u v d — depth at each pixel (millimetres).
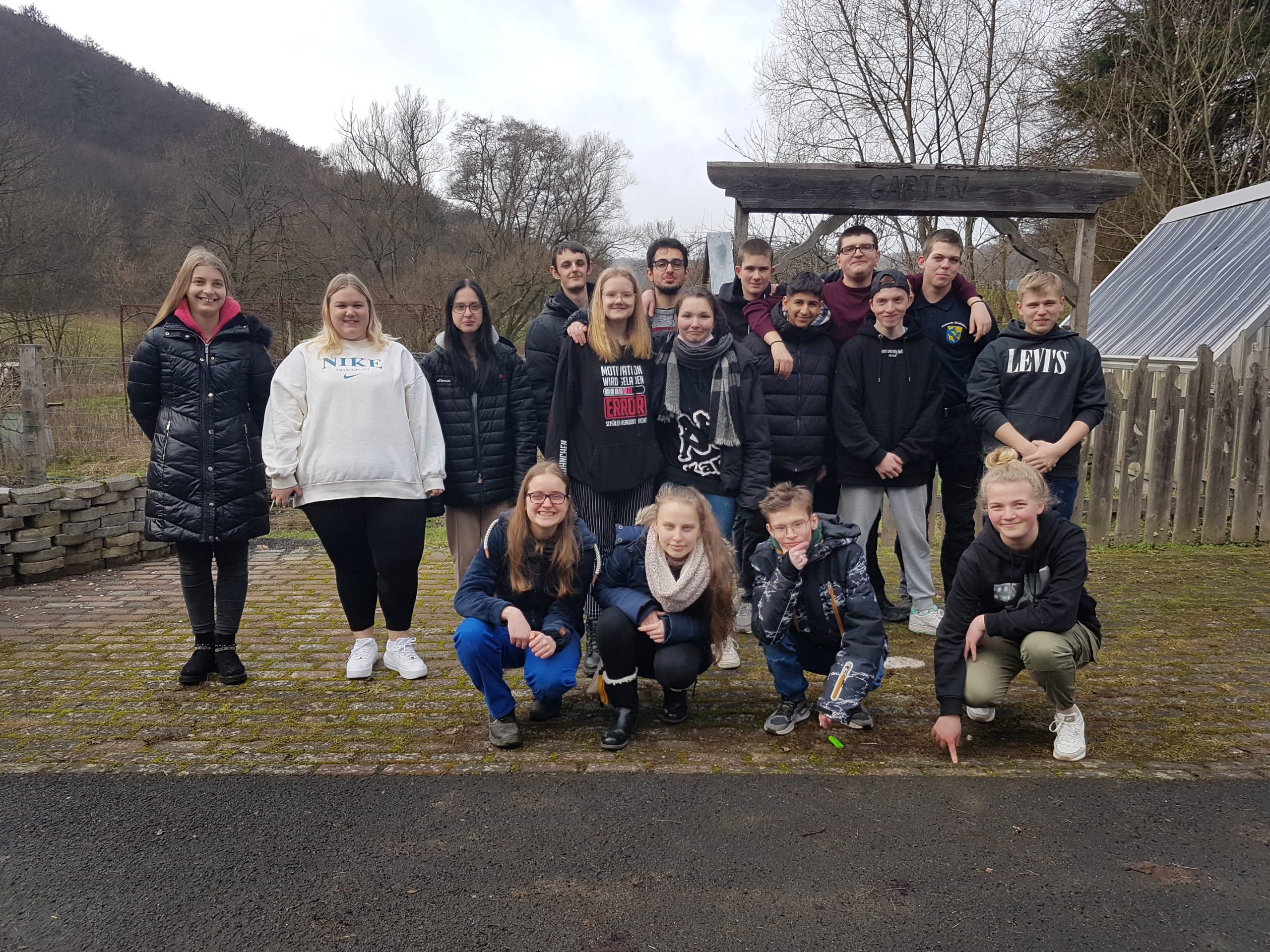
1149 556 6438
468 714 3691
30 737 3432
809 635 3490
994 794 2967
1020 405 4262
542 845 2648
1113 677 4086
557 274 4559
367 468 3846
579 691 4000
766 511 3330
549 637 3400
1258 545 6742
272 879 2479
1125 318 10336
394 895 2402
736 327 4766
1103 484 6695
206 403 3875
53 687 3984
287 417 3846
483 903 2363
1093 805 2891
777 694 3947
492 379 4199
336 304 3875
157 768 3164
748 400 4129
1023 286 4238
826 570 3395
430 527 7996
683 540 3350
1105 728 3520
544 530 3443
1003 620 3232
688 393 4094
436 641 4680
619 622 3354
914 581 4715
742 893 2408
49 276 20016
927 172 5805
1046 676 3186
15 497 5801
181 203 25750
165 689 3965
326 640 4699
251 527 3996
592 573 3566
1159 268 10594
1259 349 7680
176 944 2201
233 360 3945
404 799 2936
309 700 3848
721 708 3781
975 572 3303
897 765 3207
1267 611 5082
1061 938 2215
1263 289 8133
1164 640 4609
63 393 11625
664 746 3373
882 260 16797
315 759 3246
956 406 4656
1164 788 3000
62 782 3057
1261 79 15094
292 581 5969
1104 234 16406
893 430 4484
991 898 2379
